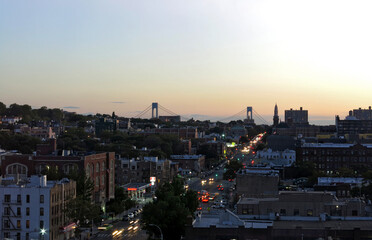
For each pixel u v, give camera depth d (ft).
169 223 463.42
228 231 318.24
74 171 614.75
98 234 548.72
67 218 554.46
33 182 535.60
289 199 383.65
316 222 355.77
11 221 516.32
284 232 317.83
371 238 314.14
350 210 377.71
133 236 535.19
